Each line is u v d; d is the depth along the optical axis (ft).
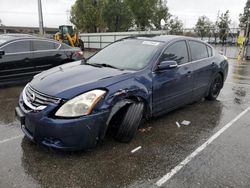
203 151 11.65
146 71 12.77
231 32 68.49
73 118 9.85
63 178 9.44
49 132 9.90
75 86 10.50
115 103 10.93
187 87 15.69
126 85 11.46
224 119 15.84
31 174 9.62
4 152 11.14
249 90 24.06
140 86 12.10
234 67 42.88
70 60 25.71
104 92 10.62
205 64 17.33
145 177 9.63
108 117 10.66
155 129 13.97
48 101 10.13
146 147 11.85
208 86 18.35
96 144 11.28
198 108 17.88
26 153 11.07
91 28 131.54
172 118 15.72
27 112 10.48
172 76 14.12
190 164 10.55
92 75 11.66
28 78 23.08
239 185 9.23
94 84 10.74
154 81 12.98
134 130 11.92
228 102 19.62
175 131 13.79
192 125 14.71
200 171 10.06
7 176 9.48
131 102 11.80
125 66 13.29
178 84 14.73
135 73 12.29
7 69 21.57
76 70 12.56
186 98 15.98
